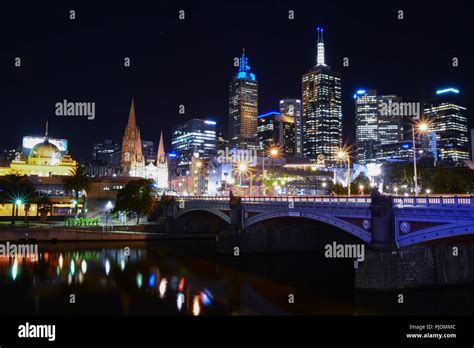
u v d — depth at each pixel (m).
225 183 170.62
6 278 60.72
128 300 48.91
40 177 151.12
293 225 84.31
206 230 123.69
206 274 65.50
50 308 45.19
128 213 125.94
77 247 95.00
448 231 39.41
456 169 113.56
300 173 181.12
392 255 44.50
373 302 43.88
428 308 42.84
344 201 52.50
